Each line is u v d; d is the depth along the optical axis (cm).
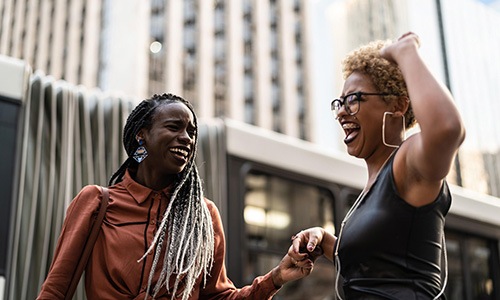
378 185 160
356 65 176
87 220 192
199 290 210
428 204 152
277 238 526
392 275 153
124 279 187
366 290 155
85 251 190
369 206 160
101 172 450
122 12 3519
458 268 675
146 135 202
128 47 3400
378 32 6756
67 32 3969
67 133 441
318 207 568
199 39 3681
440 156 140
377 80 171
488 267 716
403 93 171
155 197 200
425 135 140
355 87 174
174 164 198
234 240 488
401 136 173
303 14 4266
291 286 625
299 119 4009
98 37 3688
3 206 384
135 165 211
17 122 407
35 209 407
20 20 4600
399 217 152
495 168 3269
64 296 187
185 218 196
